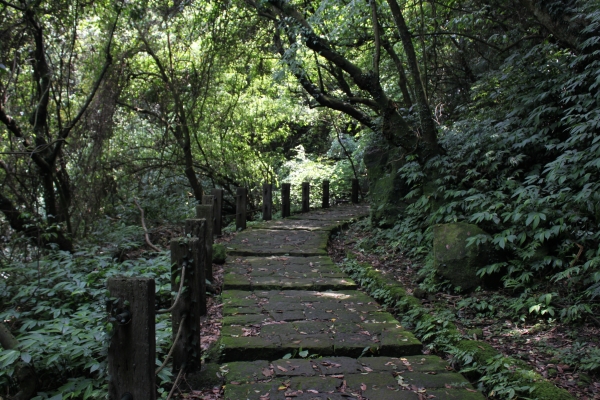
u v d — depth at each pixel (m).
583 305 4.27
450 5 9.19
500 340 4.18
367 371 3.56
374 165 9.84
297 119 15.78
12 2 7.81
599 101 5.48
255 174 14.70
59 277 4.96
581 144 5.57
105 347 2.63
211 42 11.53
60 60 8.79
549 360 3.75
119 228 8.27
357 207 13.09
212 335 4.31
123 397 2.55
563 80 6.18
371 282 5.96
